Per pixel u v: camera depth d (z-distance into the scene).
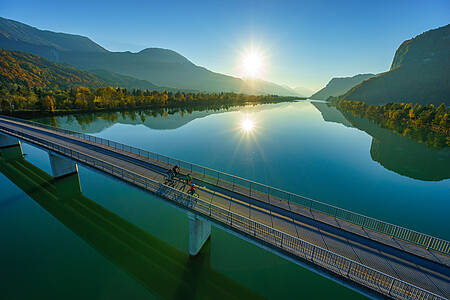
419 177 45.75
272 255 20.17
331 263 11.84
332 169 49.34
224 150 60.12
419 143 74.81
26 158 41.38
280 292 16.80
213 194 19.61
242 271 18.41
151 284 16.97
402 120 123.56
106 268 18.19
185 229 23.19
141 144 62.66
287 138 76.81
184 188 20.22
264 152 59.91
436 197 37.47
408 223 30.58
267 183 41.25
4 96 101.81
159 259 19.25
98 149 31.09
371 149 65.94
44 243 20.78
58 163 30.98
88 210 26.11
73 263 18.58
